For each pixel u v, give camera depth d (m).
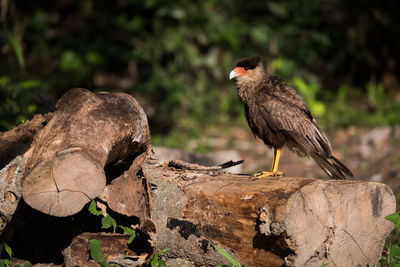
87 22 24.34
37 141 7.48
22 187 6.36
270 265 6.80
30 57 23.91
